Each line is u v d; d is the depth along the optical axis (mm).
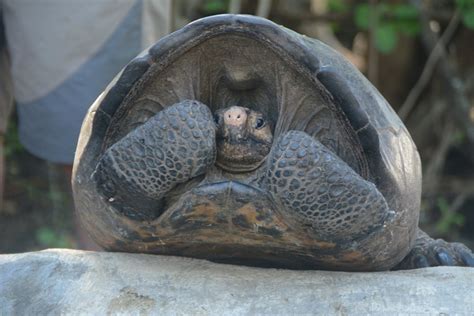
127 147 2227
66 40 2949
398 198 2318
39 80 2980
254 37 2275
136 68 2285
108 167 2244
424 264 2629
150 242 2375
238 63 2326
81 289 2354
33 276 2381
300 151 2197
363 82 2404
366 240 2309
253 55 2311
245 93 2377
